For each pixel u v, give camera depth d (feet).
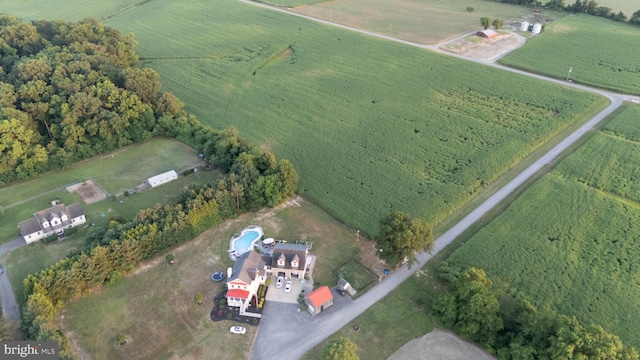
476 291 282.77
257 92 570.87
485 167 428.56
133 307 303.48
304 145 468.34
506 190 407.23
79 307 302.86
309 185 412.57
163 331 288.30
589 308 296.71
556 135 481.87
